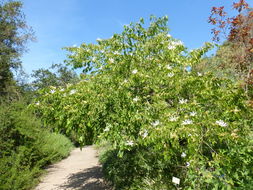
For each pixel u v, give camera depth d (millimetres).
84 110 2977
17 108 6609
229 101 2428
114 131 2902
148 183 3438
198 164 2186
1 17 13875
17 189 4637
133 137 2842
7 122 5777
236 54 5078
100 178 5633
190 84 2783
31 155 6219
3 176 4484
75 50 4133
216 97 2494
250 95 3592
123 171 4215
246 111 2492
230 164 2045
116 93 3033
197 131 2133
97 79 3467
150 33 4438
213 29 4969
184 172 3086
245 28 4621
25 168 5512
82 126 2988
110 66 3445
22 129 6133
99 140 3021
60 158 9125
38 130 6910
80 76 3990
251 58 4867
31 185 5277
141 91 3322
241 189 2131
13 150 5711
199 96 2688
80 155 10430
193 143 2086
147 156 3824
